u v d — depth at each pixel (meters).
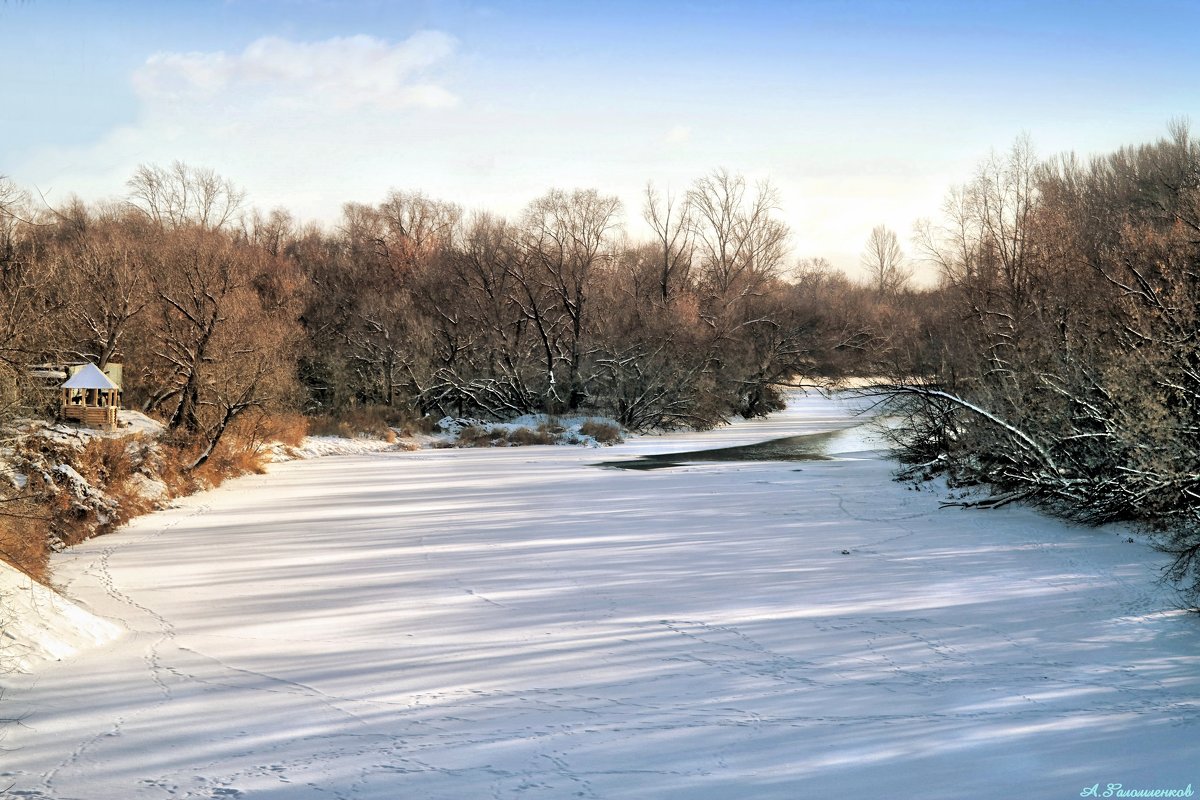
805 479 29.31
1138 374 16.97
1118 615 12.32
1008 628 11.89
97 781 7.68
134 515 23.28
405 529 20.91
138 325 36.47
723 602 13.59
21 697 9.73
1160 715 8.77
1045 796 7.15
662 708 9.26
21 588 12.08
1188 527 15.72
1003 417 21.00
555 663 10.79
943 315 39.84
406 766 7.89
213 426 32.06
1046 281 31.44
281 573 16.16
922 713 8.98
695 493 26.47
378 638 11.93
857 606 13.20
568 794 7.32
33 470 20.11
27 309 20.78
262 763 8.00
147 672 10.58
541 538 19.41
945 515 20.94
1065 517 19.30
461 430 49.47
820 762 7.86
